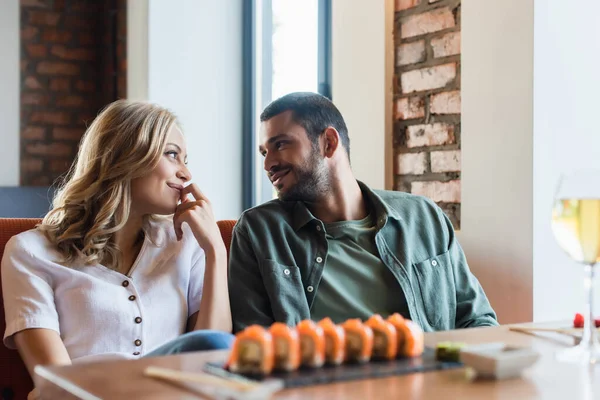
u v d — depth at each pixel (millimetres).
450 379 755
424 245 1641
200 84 3355
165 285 1602
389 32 2273
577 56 1909
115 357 1474
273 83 3328
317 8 3023
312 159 1595
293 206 1634
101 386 705
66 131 4141
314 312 1525
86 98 4191
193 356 853
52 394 763
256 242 1564
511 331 1050
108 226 1586
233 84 3418
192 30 3348
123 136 1596
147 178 1600
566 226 947
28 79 4062
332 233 1599
